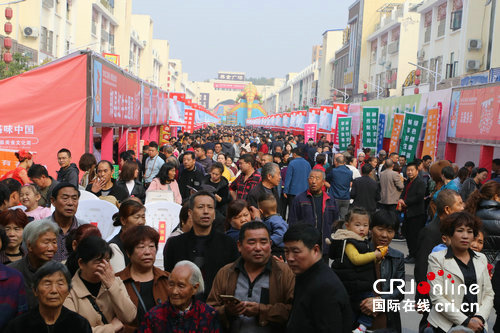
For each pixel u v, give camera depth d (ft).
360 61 236.02
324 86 325.01
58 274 11.91
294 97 452.76
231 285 13.73
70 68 38.37
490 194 23.95
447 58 143.02
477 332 15.07
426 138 61.36
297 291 12.35
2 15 118.62
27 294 14.51
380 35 217.77
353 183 39.24
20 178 29.66
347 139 92.73
